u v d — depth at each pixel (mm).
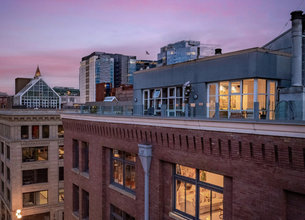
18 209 41719
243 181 9703
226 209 10586
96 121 18703
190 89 15289
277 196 8719
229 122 9852
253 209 9383
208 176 11570
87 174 20969
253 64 12828
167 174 13445
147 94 19391
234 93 13781
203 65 15016
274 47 19219
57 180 48094
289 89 11750
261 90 13289
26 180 46375
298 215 8469
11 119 45188
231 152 10070
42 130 47406
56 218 47844
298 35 13305
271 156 8828
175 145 12461
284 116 10031
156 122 13273
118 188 17250
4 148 50125
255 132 9164
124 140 16031
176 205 13227
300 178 8109
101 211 18500
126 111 17125
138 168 15234
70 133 23359
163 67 17641
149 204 14156
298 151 8102
